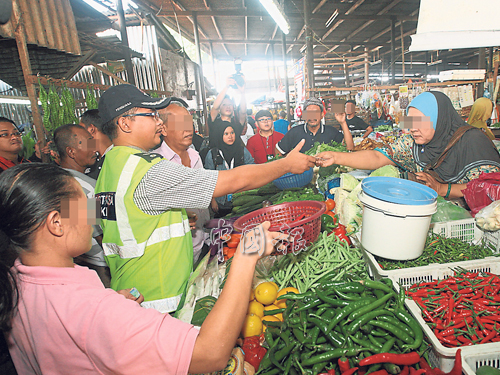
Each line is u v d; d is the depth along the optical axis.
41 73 3.98
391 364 1.07
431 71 18.03
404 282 1.43
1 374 0.82
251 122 5.83
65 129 2.09
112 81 5.23
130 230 1.12
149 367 0.63
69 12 3.82
